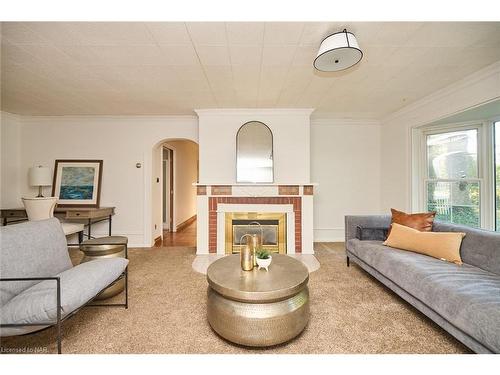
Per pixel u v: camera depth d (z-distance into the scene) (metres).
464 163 3.21
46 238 1.88
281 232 3.71
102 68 2.41
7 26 1.75
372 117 4.28
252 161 3.82
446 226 2.37
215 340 1.62
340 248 3.96
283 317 1.50
